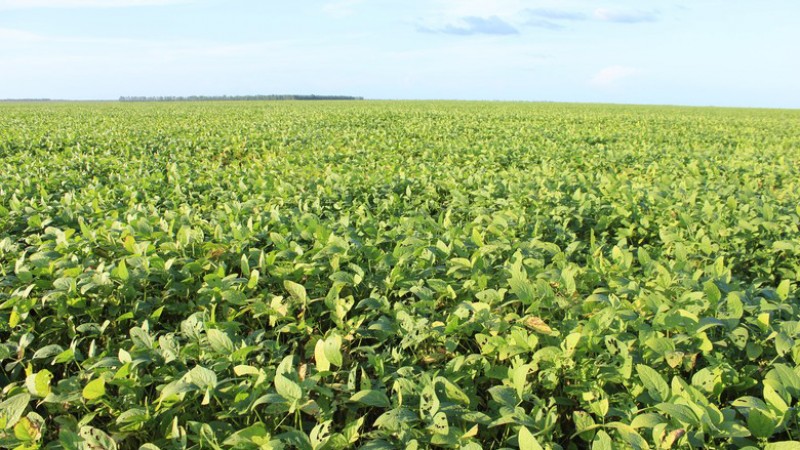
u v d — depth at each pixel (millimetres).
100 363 2965
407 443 2430
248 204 6527
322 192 7484
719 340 3320
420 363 3549
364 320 3941
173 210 6520
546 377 3072
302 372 2982
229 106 51188
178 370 3238
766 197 7309
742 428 2332
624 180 8867
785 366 2635
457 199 7176
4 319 3881
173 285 4230
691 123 27922
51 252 4629
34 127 21734
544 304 3656
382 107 47062
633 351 3207
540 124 25625
